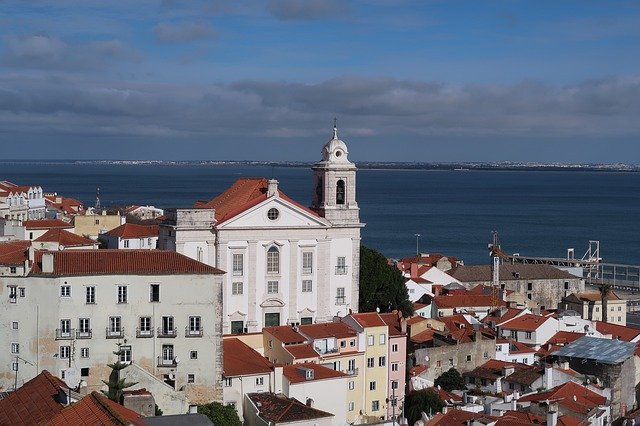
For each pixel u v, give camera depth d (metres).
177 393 110.56
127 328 122.38
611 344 163.88
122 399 89.25
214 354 125.81
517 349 169.12
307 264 165.88
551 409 120.62
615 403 151.50
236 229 159.25
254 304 161.50
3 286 120.44
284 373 131.38
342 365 142.50
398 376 149.38
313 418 116.62
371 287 176.38
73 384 112.12
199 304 125.19
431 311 198.88
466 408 127.19
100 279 121.19
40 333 119.88
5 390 120.25
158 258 126.62
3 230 194.75
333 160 169.88
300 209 164.12
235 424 120.50
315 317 166.62
